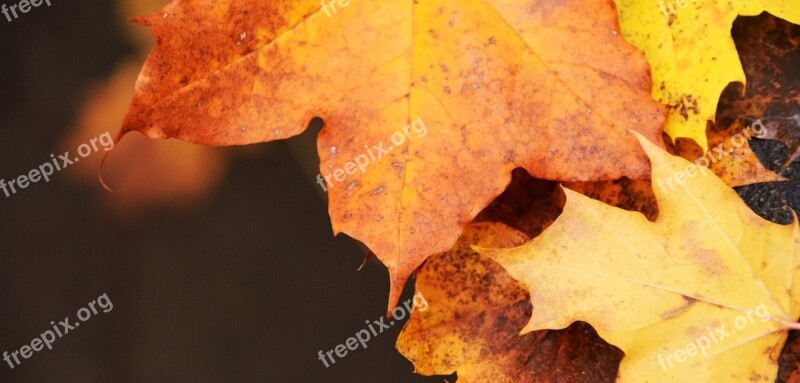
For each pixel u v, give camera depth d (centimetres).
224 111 46
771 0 47
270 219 118
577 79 46
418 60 46
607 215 46
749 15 47
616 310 45
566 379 48
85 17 107
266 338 116
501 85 46
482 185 46
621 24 48
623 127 45
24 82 108
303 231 117
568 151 46
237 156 113
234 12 45
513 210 49
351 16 46
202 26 45
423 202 45
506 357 48
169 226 115
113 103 106
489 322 48
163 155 108
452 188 45
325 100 46
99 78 107
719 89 47
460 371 48
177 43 45
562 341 48
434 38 46
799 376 47
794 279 45
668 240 45
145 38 106
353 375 112
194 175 111
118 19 106
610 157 45
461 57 46
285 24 46
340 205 45
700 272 45
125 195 111
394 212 45
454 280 48
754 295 45
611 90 45
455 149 46
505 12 46
